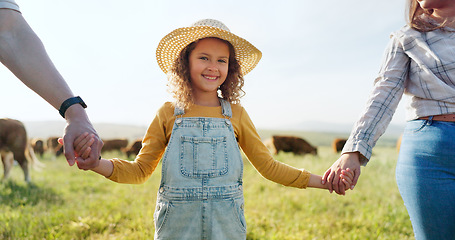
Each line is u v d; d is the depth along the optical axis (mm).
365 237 3580
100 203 4793
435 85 1710
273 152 14281
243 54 2402
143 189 5750
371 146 1946
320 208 4770
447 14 1742
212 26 2070
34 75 1256
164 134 2070
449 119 1681
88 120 1328
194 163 1931
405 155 1812
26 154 7168
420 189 1708
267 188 5945
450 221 1646
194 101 2137
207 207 1892
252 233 3598
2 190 5863
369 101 1994
